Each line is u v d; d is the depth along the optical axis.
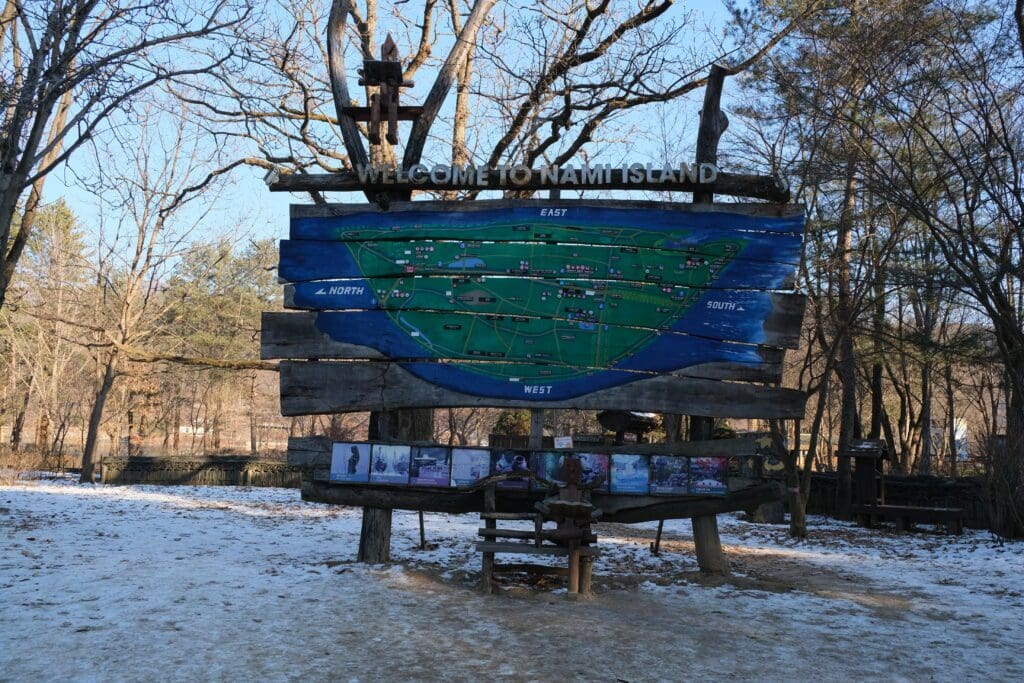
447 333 9.70
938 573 10.88
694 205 9.81
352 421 56.88
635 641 6.61
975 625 7.67
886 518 18.83
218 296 44.75
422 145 11.16
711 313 9.55
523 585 8.84
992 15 15.33
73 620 6.54
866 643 6.84
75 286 37.41
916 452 30.69
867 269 16.64
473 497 9.40
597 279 9.70
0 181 10.82
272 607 7.31
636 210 9.81
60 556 9.34
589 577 8.45
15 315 38.06
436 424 43.59
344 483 9.39
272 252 44.47
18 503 15.59
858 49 15.15
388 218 10.04
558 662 5.91
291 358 9.82
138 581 8.03
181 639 6.14
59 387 39.19
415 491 9.49
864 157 15.42
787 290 9.96
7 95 10.86
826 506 21.28
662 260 9.69
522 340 9.62
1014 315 16.03
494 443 23.14
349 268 9.93
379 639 6.39
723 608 8.08
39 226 36.94
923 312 24.47
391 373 9.69
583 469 9.22
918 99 15.59
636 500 9.27
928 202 15.95
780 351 9.45
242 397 62.56
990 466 15.26
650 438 23.47
